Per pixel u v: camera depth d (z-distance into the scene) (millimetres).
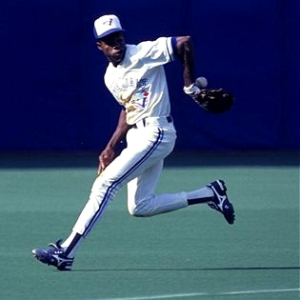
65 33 58781
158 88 29812
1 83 59156
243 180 50000
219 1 58938
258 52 59406
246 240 35250
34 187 47969
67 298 26641
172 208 31328
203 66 59219
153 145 29703
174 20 58875
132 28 58750
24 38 58781
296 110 59969
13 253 32844
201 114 59844
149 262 31438
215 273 29797
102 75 59188
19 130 59719
